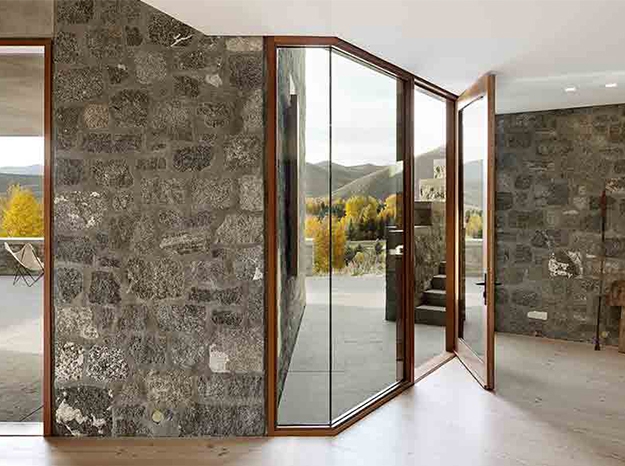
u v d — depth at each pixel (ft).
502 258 23.24
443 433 12.60
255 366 12.52
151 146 12.43
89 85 12.39
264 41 12.51
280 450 11.69
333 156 12.92
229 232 12.50
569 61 14.64
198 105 12.44
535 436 12.43
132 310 12.44
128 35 12.39
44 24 12.37
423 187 18.86
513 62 14.71
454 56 14.10
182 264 12.45
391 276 15.57
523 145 22.65
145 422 12.48
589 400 14.93
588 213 21.45
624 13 10.96
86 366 12.45
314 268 12.78
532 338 22.43
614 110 20.85
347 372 13.48
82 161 12.43
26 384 15.97
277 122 12.75
